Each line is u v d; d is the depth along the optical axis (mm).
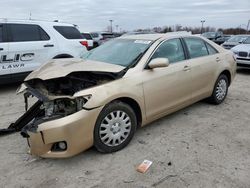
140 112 3543
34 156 3260
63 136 2801
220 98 5234
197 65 4422
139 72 3498
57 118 2877
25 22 6547
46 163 3100
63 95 3074
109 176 2838
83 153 3305
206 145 3529
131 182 2729
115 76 3277
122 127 3344
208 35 24609
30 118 3715
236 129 4070
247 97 5895
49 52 6898
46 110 3127
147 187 2646
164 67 3711
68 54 7289
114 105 3180
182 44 4320
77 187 2662
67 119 2820
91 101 2945
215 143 3588
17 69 6340
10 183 2727
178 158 3188
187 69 4199
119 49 4062
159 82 3707
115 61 3754
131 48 3957
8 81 6270
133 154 3285
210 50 4930
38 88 3387
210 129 4062
